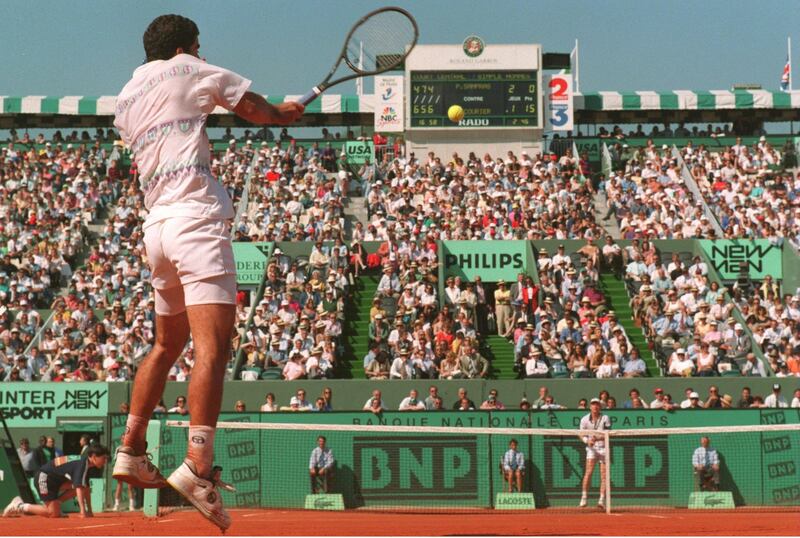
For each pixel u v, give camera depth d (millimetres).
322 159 42125
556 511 20797
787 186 39469
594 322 27875
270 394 24484
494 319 30156
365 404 24984
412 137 43219
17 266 33875
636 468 21750
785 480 21703
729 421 22109
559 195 37188
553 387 24859
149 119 5895
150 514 17109
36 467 22953
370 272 31906
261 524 13281
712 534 10273
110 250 35125
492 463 21766
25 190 39062
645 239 32250
